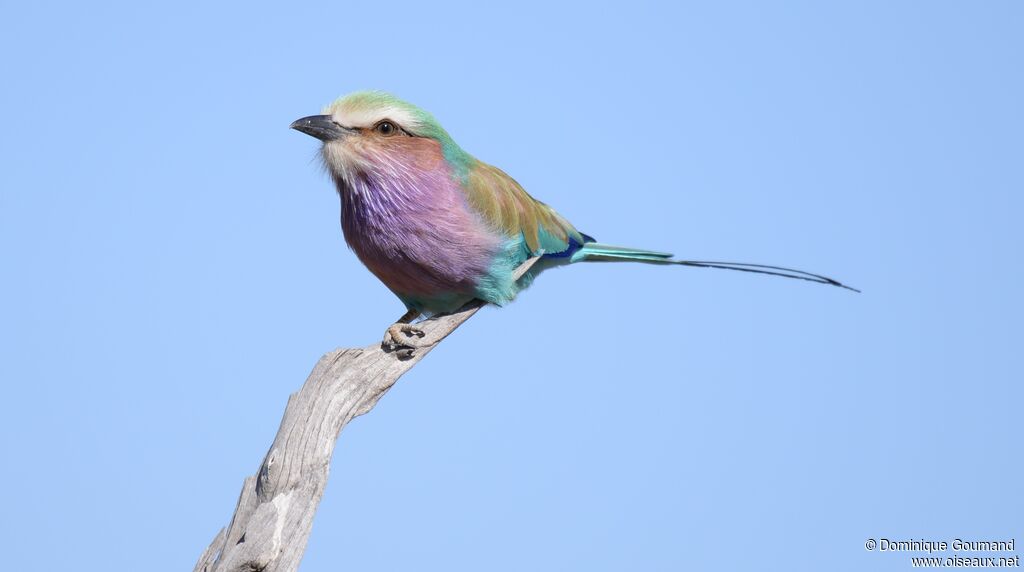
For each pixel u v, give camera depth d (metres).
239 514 7.50
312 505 7.46
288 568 7.17
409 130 10.50
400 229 10.39
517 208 11.40
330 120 10.38
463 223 10.49
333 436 7.89
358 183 10.38
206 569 7.28
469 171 10.93
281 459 7.56
